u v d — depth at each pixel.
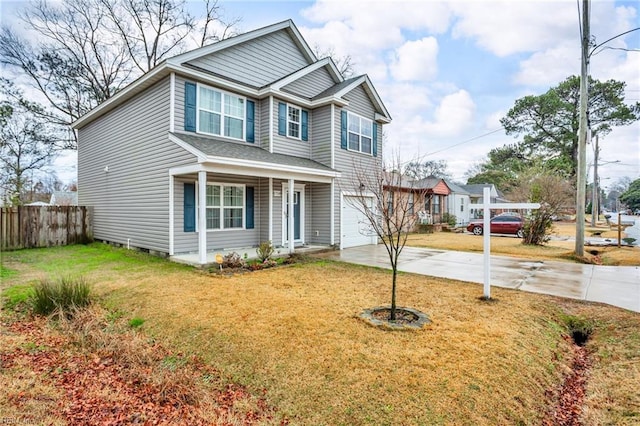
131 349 4.01
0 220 11.71
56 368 3.76
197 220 10.15
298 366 3.54
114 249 11.41
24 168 19.52
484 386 3.20
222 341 4.16
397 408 2.87
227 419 2.83
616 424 2.94
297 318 4.82
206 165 8.29
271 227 11.20
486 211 5.94
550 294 6.24
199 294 6.06
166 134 9.56
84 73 19.30
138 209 10.96
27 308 5.62
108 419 2.84
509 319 4.86
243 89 10.96
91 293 6.12
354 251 12.03
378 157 14.91
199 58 10.16
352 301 5.68
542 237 14.01
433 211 26.34
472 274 8.00
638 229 24.25
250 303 5.53
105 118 13.01
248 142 11.41
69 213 13.36
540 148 30.86
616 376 3.65
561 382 3.63
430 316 4.93
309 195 13.15
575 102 28.52
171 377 3.38
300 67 13.59
